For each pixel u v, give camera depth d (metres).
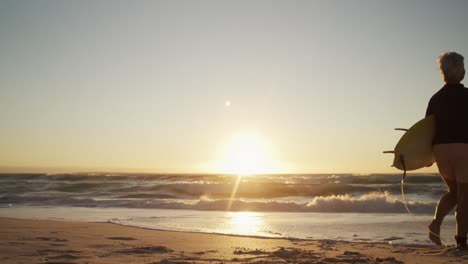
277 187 19.50
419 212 10.64
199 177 37.88
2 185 27.50
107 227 7.62
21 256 4.19
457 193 4.71
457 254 4.52
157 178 36.03
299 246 5.39
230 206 12.45
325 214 10.54
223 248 5.11
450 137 4.58
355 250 5.05
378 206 11.54
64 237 5.98
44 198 15.90
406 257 4.45
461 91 4.61
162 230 7.29
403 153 4.82
